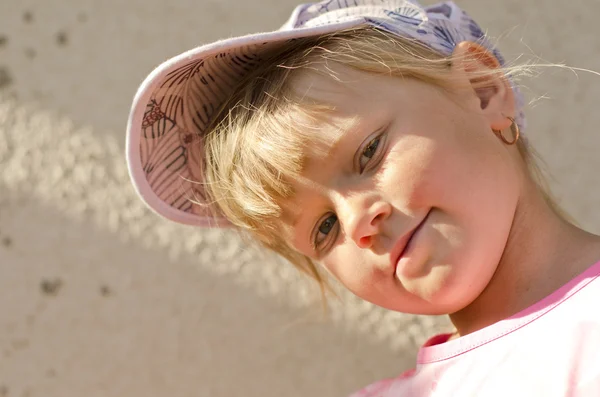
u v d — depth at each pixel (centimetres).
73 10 145
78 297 138
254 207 92
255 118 91
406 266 82
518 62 131
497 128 92
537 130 130
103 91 142
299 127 87
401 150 83
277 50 96
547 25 133
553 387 76
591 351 76
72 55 144
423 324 131
